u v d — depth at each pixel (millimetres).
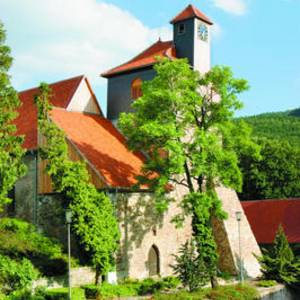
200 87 37344
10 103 30078
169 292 31750
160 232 37438
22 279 26766
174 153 29969
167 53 41938
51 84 44375
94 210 30781
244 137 32469
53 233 35719
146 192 36625
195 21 42562
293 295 37000
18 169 29953
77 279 31031
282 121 141375
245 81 32250
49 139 31484
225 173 31109
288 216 48562
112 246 31516
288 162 66312
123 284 32750
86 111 42344
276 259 38031
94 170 34281
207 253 32375
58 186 30766
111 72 44656
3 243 29391
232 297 30594
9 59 29859
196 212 31562
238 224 38219
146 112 32281
